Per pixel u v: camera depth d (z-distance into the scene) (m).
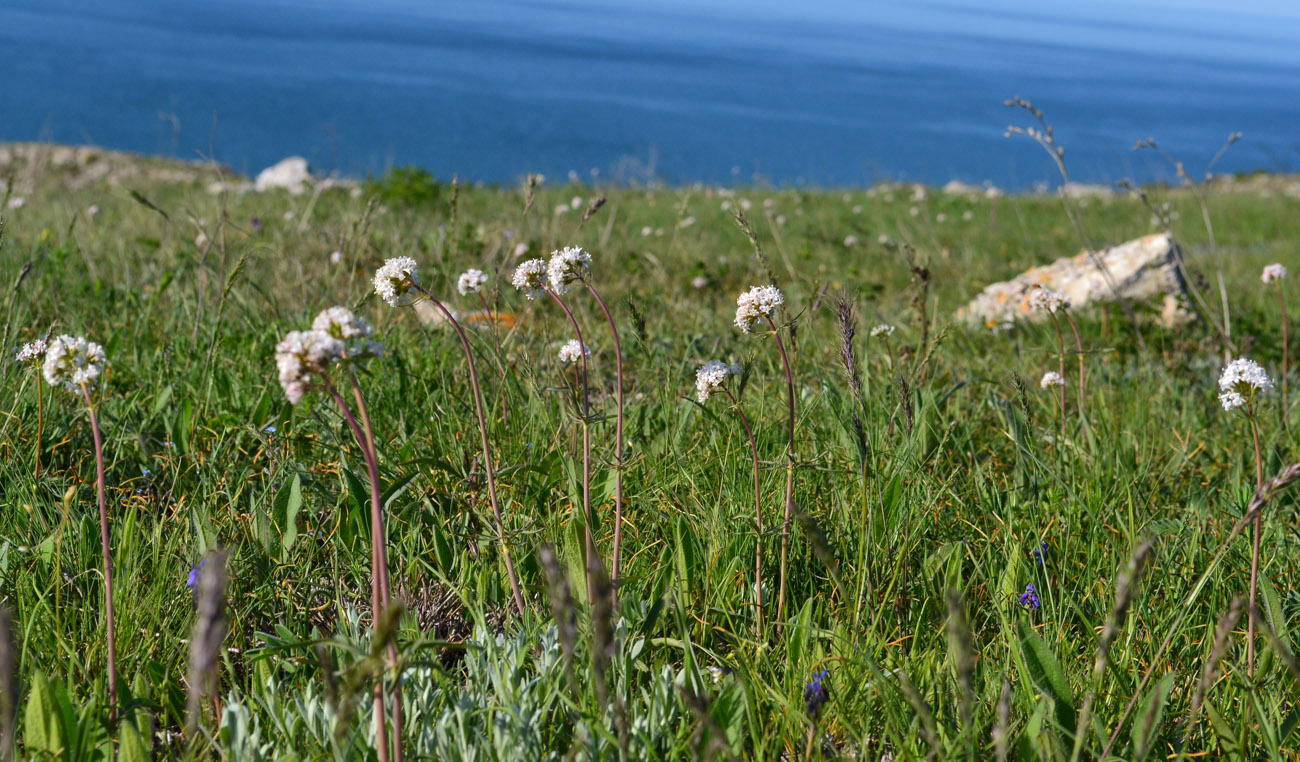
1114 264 7.85
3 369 3.76
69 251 6.46
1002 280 9.88
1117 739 2.20
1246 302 8.41
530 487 3.28
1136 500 3.55
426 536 3.07
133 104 56.94
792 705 2.18
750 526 2.90
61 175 18.75
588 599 2.38
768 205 15.02
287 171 18.75
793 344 3.14
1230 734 2.06
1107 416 4.49
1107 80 167.50
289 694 2.27
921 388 4.42
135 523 2.65
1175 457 4.04
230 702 2.05
